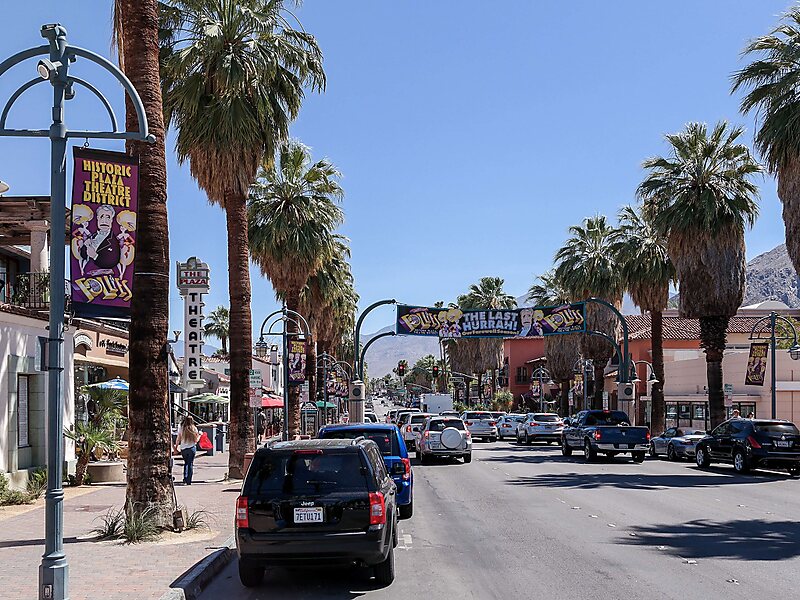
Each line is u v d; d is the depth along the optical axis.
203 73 22.91
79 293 10.37
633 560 10.77
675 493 19.44
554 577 9.73
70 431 21.91
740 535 12.88
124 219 10.63
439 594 8.95
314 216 36.97
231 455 23.81
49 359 7.89
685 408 52.72
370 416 79.38
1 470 17.66
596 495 18.95
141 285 12.89
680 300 35.50
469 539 12.75
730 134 35.69
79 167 10.45
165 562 10.34
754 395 45.38
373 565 9.43
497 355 81.38
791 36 26.58
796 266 25.36
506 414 58.28
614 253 45.28
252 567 9.28
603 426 30.97
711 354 35.16
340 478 9.25
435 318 41.53
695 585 9.21
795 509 16.27
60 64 8.43
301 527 9.07
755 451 24.83
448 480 23.47
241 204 24.58
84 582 9.15
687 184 35.50
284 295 41.12
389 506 9.66
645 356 65.12
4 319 18.02
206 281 35.88
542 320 41.69
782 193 25.67
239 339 24.28
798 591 8.88
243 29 23.25
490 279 84.75
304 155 37.34
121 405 24.05
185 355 35.47
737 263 34.53
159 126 13.34
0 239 25.36
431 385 146.00
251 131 23.09
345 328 69.31
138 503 12.63
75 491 19.91
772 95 25.97
